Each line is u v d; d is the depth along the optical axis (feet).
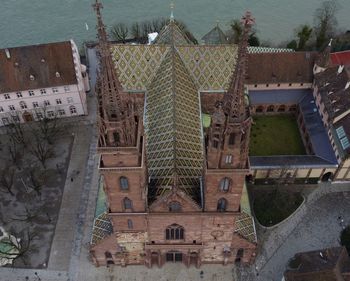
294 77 334.24
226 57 279.69
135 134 165.07
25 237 271.49
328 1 512.22
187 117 247.50
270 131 335.67
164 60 276.00
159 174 217.77
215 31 374.02
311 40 426.51
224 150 165.58
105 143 163.32
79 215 283.38
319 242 268.41
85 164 314.35
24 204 290.56
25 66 311.06
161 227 217.77
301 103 335.26
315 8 501.97
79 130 338.75
